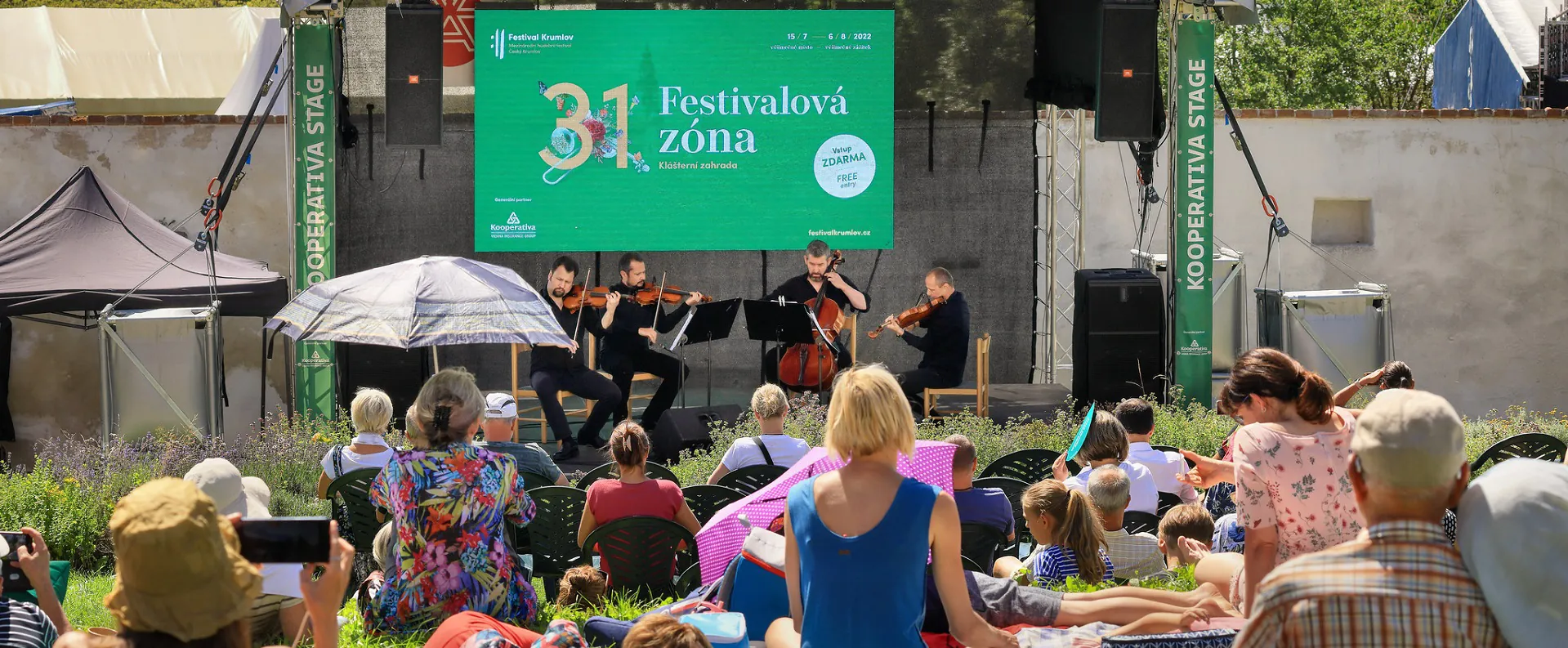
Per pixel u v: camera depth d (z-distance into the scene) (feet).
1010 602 11.32
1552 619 5.80
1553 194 41.29
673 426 29.68
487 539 13.17
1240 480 9.77
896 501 8.77
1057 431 29.45
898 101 38.29
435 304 24.17
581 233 36.24
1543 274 41.50
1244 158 40.81
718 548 13.02
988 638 8.97
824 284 34.45
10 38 59.41
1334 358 34.01
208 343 29.91
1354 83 71.46
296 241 30.99
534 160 35.99
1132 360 32.96
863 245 36.88
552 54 35.83
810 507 8.96
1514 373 41.65
